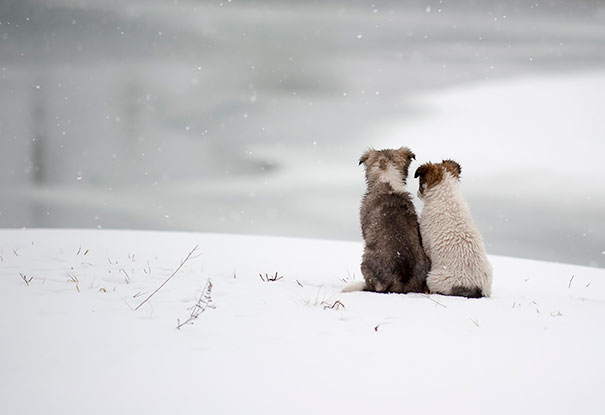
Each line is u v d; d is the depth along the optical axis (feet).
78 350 30.66
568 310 45.16
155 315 38.70
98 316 37.63
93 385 25.88
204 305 42.19
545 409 24.62
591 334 37.22
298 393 25.88
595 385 27.50
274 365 29.45
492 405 24.97
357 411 24.08
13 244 76.89
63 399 24.21
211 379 27.12
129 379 26.73
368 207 57.47
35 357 29.30
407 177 61.00
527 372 29.35
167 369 28.27
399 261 53.67
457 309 44.27
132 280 51.08
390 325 38.52
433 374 28.78
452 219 53.06
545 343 34.86
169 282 50.75
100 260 61.93
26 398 24.17
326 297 48.34
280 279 57.21
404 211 55.77
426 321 39.99
